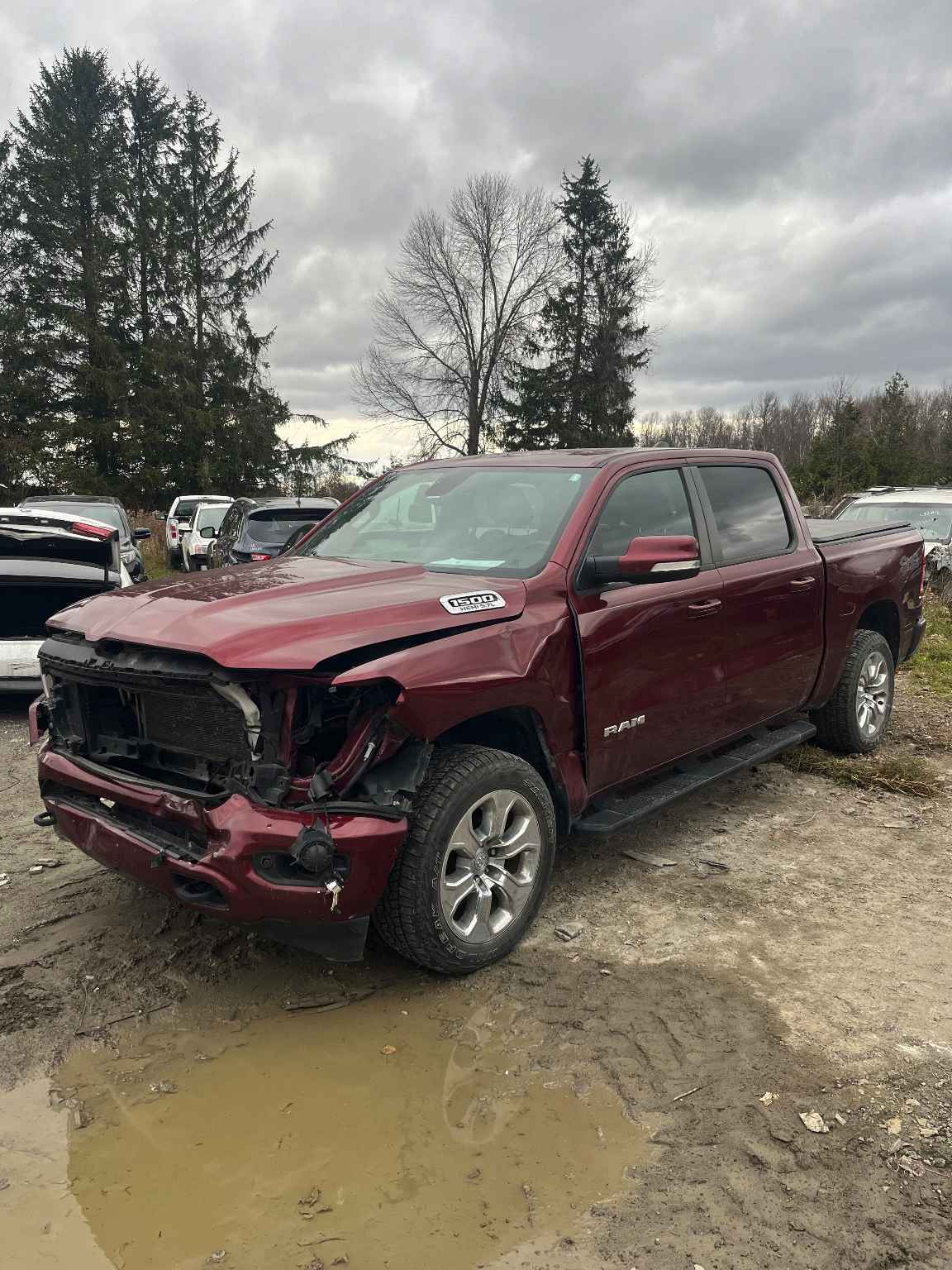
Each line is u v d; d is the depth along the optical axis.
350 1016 3.09
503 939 3.36
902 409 35.22
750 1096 2.67
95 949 3.50
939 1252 2.13
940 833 4.77
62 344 35.75
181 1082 2.76
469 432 43.47
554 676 3.48
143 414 37.16
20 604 7.12
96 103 37.62
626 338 43.47
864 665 5.75
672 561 3.47
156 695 3.19
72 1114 2.62
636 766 3.98
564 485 4.04
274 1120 2.59
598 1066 2.82
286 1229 2.21
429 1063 2.84
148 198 37.44
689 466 4.56
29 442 35.03
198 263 39.12
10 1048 2.91
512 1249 2.14
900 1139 2.49
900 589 6.04
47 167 35.94
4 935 3.61
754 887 4.09
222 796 2.86
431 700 2.99
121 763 3.35
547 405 42.78
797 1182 2.34
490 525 4.01
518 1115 2.61
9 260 36.25
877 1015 3.09
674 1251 2.13
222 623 2.97
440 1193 2.32
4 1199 2.31
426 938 3.09
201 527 18.36
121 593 3.61
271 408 40.09
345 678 2.81
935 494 13.66
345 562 4.00
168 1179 2.38
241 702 2.79
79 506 15.30
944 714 7.29
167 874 2.98
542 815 3.45
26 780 5.66
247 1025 3.04
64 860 4.36
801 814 5.00
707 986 3.26
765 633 4.69
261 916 2.84
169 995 3.21
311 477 41.19
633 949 3.52
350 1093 2.71
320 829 2.79
